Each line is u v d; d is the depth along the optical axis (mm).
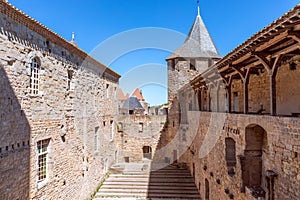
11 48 7719
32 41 8953
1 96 7207
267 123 6039
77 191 12836
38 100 9344
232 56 7680
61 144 11258
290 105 8375
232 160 8953
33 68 9250
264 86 10203
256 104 10977
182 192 14734
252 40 6012
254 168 7266
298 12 4184
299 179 4734
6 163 7336
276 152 5652
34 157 9000
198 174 14812
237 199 7727
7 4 7152
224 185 9195
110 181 17172
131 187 15820
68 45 11805
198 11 24344
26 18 8273
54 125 10602
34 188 8922
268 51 6379
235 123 8117
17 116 7996
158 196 14211
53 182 10359
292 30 4848
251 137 7254
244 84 8227
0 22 7215
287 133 5164
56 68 10867
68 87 12289
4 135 7305
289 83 8453
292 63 8258
